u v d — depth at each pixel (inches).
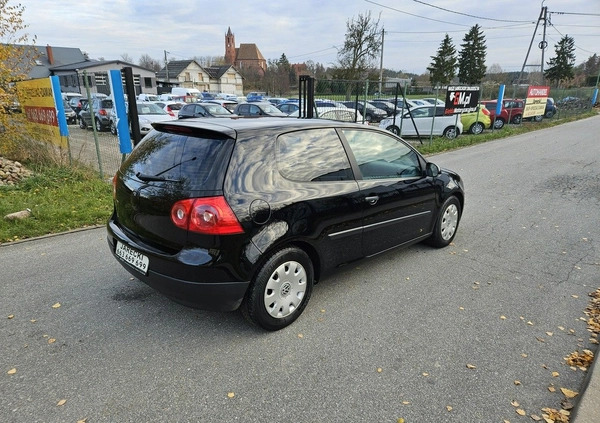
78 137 612.7
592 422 89.7
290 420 91.7
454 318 135.1
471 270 172.9
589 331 128.7
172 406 95.0
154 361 110.9
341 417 92.8
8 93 356.2
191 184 110.4
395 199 156.8
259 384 102.8
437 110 669.3
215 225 106.8
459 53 2539.4
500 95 732.7
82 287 151.7
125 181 129.9
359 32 1417.3
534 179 366.0
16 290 148.3
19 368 107.0
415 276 166.2
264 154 118.7
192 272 108.5
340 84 485.4
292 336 123.6
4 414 91.4
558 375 107.9
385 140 160.6
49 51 2178.9
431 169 175.6
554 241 209.2
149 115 610.2
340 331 126.6
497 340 123.2
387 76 1957.4
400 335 125.0
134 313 134.6
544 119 1047.6
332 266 139.0
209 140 116.7
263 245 113.7
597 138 690.8
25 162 355.9
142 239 122.6
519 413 94.7
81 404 95.1
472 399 98.9
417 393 100.6
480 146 602.2
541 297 150.3
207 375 105.7
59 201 249.6
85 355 112.8
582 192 317.1
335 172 136.7
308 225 124.3
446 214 192.5
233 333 124.3
